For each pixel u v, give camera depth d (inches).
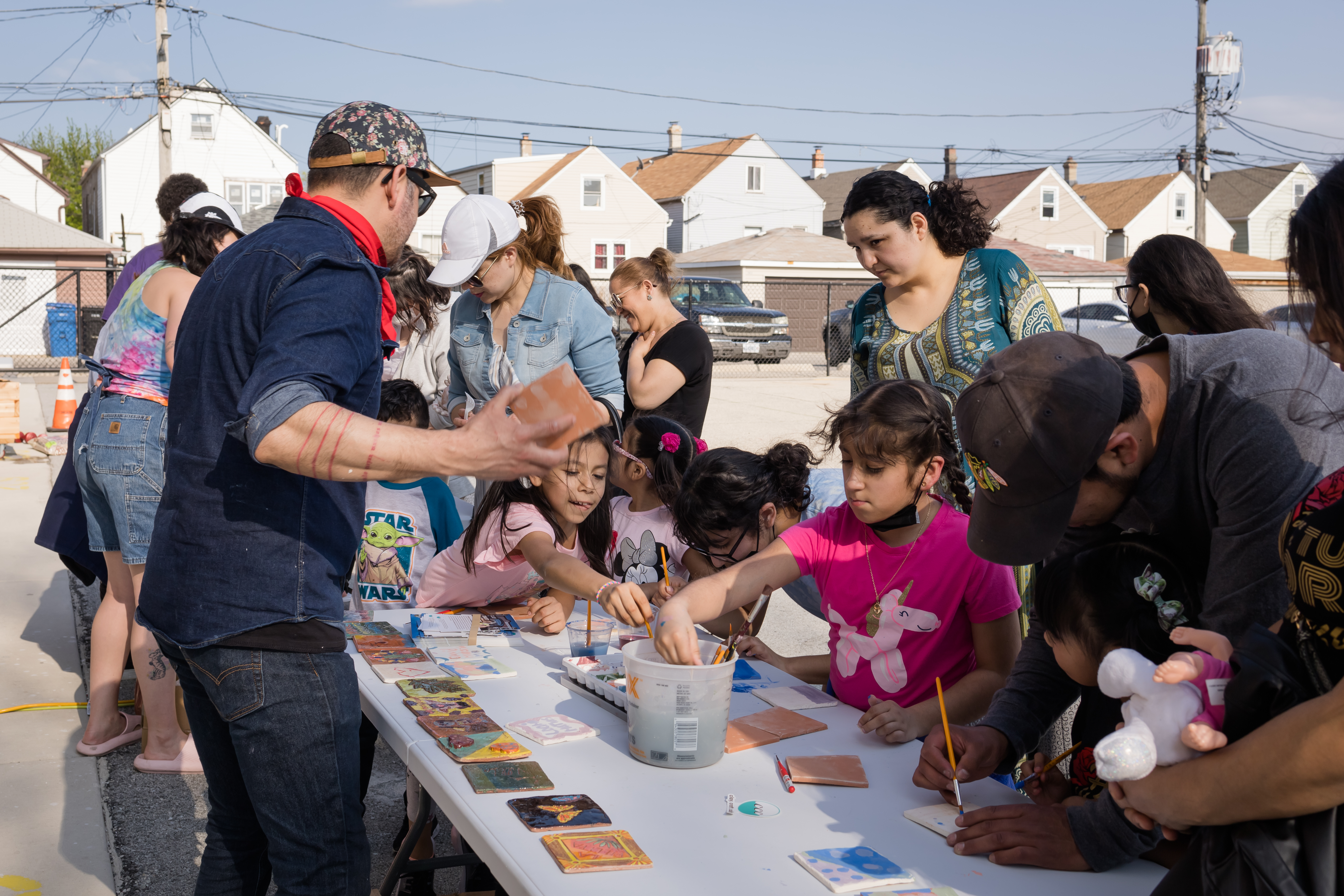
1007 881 50.8
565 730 68.7
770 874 49.9
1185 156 1302.9
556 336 143.6
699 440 139.7
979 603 78.5
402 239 73.1
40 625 187.6
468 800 57.3
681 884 48.6
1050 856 52.1
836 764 63.8
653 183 1488.7
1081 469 51.3
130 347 121.7
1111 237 1528.1
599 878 48.8
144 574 69.1
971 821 55.1
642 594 83.0
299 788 66.6
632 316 168.1
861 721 71.6
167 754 129.8
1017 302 108.1
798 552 82.0
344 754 68.3
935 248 111.3
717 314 762.2
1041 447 50.7
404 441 57.6
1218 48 1012.5
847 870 49.8
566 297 144.1
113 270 737.0
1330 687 41.6
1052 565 58.8
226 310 64.0
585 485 97.3
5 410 359.6
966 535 72.5
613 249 1311.5
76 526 140.0
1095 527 60.5
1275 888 39.3
